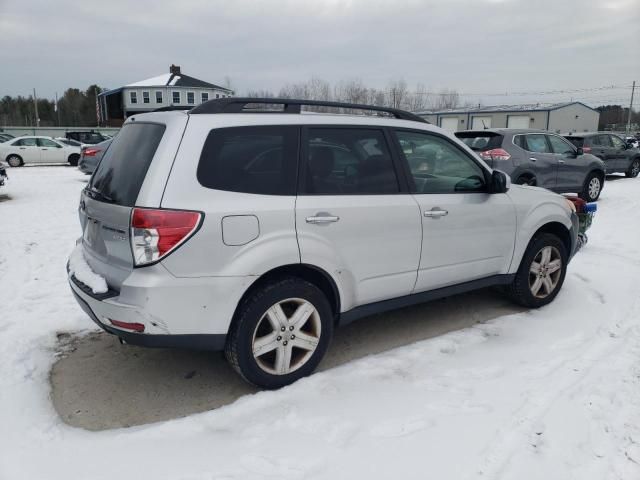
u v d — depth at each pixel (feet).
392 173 12.30
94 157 49.21
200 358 12.82
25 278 19.07
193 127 9.95
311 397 10.70
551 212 15.53
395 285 12.42
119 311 9.57
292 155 10.85
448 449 8.89
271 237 10.27
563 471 8.29
